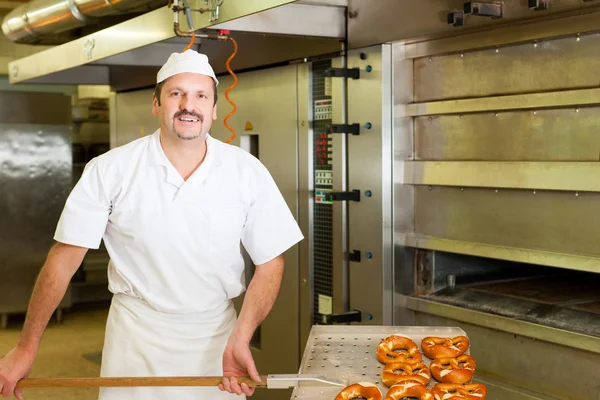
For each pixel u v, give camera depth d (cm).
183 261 225
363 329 236
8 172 645
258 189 236
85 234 224
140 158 225
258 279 239
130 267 229
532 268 354
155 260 225
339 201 339
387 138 312
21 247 652
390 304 319
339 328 238
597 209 241
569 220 250
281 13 305
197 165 229
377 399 180
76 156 766
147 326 229
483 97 277
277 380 200
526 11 248
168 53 429
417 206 314
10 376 217
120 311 233
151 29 329
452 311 294
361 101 322
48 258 229
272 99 383
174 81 217
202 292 230
